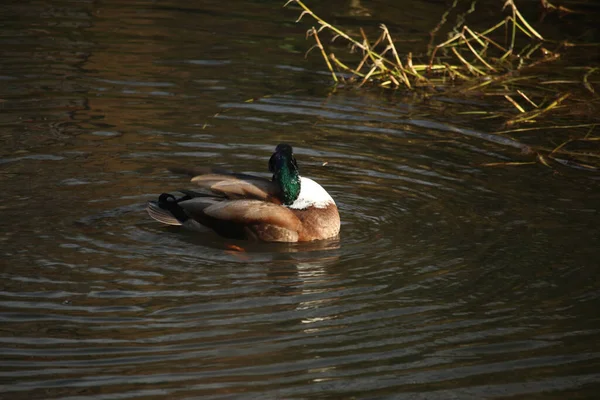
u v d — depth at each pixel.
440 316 9.59
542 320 9.55
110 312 9.45
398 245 11.51
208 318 9.39
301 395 7.98
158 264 10.77
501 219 12.35
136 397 7.84
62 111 15.73
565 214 12.54
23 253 10.82
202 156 14.21
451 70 18.92
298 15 22.67
